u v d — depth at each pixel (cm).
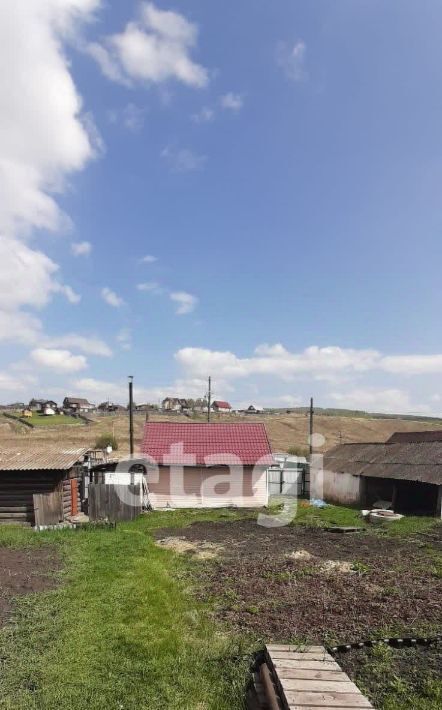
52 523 1703
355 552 1242
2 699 513
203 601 837
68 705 505
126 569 1014
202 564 1108
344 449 2867
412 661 594
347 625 714
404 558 1167
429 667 577
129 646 638
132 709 503
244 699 529
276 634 683
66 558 1112
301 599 841
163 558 1156
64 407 11044
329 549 1281
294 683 489
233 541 1402
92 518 1816
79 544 1277
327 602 822
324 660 552
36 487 1769
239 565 1093
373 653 610
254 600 838
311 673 514
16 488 1766
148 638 660
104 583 903
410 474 2006
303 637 669
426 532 1527
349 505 2372
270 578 977
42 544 1281
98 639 658
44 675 561
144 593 848
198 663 598
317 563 1108
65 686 539
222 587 917
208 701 525
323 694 466
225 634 687
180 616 755
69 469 1834
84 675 564
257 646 642
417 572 1026
